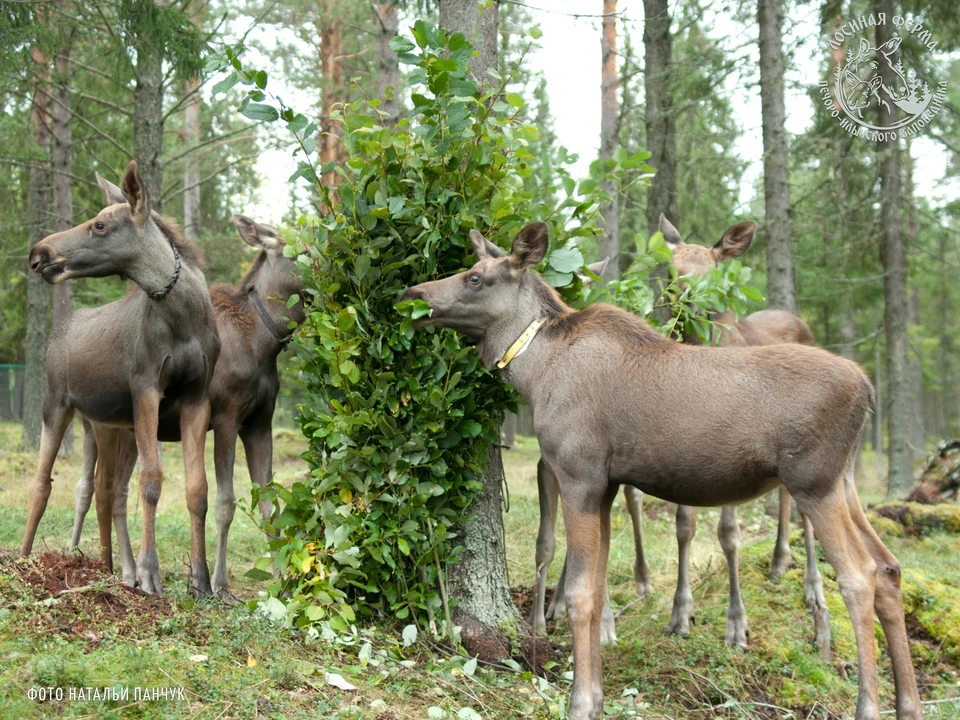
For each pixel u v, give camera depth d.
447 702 4.31
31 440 15.56
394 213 5.22
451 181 5.34
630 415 4.38
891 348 13.89
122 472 6.15
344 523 5.11
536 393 4.69
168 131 19.72
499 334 4.83
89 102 16.84
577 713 4.26
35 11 10.64
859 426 4.19
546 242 4.70
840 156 12.97
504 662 5.08
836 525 4.16
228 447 6.11
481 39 5.37
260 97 5.24
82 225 4.96
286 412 25.41
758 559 7.24
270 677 3.95
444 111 5.19
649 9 12.17
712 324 6.15
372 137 5.26
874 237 14.23
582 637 4.33
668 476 4.36
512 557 7.86
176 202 25.03
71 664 3.49
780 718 4.98
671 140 12.23
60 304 15.42
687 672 5.22
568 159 5.78
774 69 11.49
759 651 5.63
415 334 5.33
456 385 5.30
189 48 10.73
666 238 7.33
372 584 5.28
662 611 6.21
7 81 10.95
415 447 5.19
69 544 6.68
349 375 5.15
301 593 4.98
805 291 17.80
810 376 4.18
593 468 4.46
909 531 9.31
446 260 5.48
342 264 5.43
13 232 16.41
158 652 3.84
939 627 6.44
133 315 5.30
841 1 12.70
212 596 5.16
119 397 5.46
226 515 6.03
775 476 4.27
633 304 5.98
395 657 4.80
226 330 6.21
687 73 12.30
